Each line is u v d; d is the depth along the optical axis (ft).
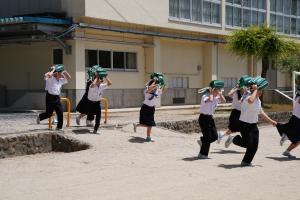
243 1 101.76
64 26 68.74
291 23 116.88
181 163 35.32
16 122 52.95
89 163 35.06
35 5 74.95
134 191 26.30
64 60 71.15
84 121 55.31
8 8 77.92
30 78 77.15
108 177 30.14
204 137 37.52
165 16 82.48
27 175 31.01
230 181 29.14
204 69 97.40
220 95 37.50
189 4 88.22
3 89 79.00
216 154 39.93
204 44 97.04
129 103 79.20
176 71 91.04
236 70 105.60
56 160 36.50
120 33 77.46
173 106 86.84
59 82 45.14
